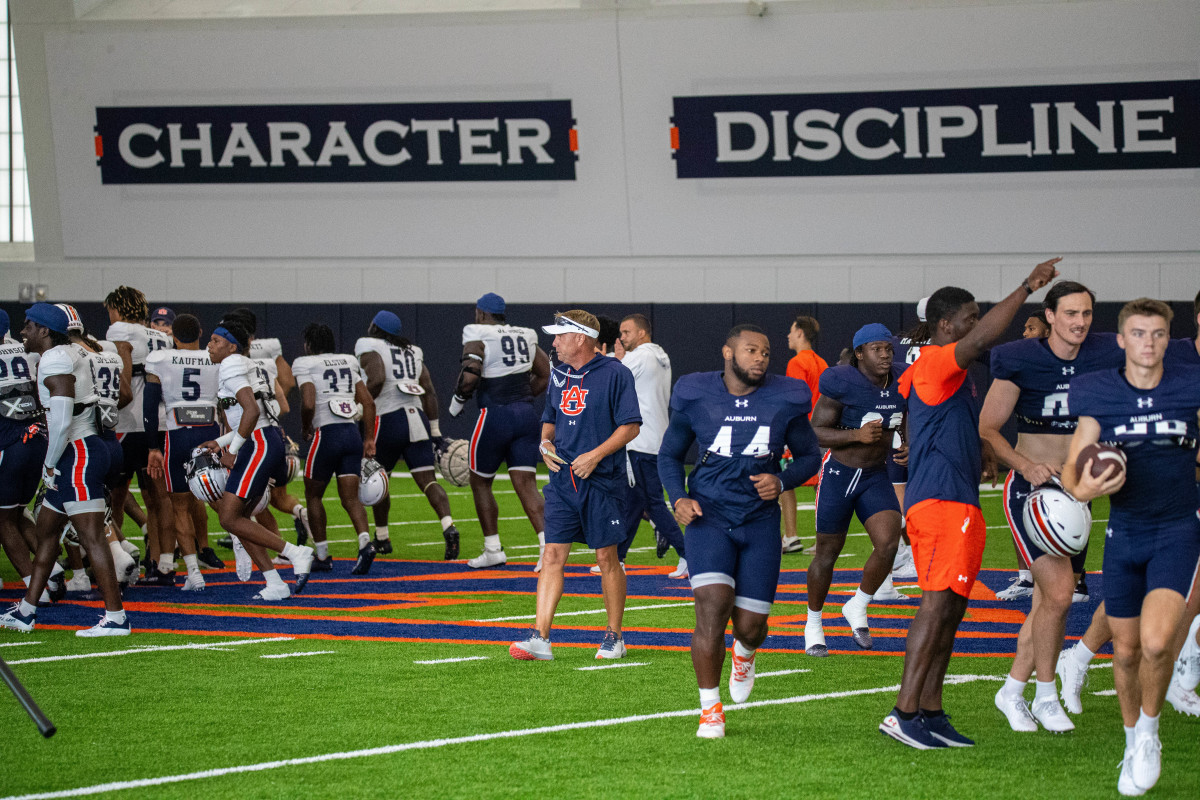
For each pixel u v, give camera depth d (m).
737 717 13.72
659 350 23.47
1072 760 11.95
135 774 11.63
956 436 12.60
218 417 23.27
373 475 25.28
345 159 49.84
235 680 15.66
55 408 17.91
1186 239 45.78
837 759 12.00
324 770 11.73
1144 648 10.69
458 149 49.19
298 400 48.31
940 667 12.56
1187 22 43.88
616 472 16.86
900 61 45.91
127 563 22.84
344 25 48.44
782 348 47.62
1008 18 44.91
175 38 49.12
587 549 29.27
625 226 49.28
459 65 48.22
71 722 13.59
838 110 46.81
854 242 48.03
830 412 16.78
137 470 24.39
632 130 48.00
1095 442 11.30
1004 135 46.03
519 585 23.73
